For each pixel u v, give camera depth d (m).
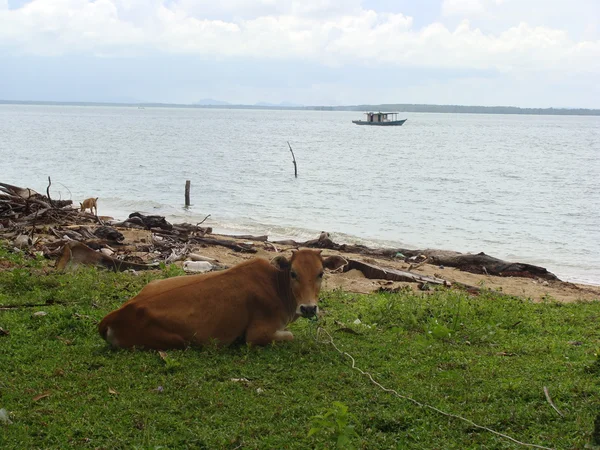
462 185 35.91
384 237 21.73
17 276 9.73
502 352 7.66
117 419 5.55
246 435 5.35
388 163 49.47
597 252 20.06
